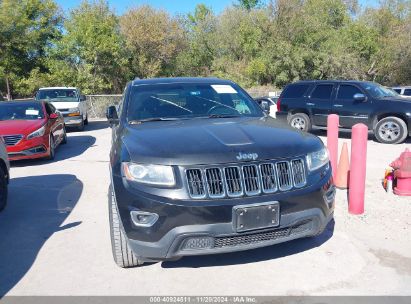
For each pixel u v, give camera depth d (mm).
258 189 3529
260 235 3566
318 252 4262
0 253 4520
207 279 3807
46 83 28578
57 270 4078
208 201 3428
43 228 5254
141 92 5348
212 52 45250
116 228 3893
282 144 3771
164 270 4000
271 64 36812
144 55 34531
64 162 9859
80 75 27641
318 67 36469
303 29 37188
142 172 3559
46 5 32281
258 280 3756
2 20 28531
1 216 5809
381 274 3795
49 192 7043
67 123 15977
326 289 3574
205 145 3668
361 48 39562
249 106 5344
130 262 3986
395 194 6234
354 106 12039
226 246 3514
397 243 4453
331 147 6703
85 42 27859
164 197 3445
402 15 41812
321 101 12711
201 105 5168
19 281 3877
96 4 32156
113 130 5586
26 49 30375
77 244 4699
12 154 9297
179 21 39312
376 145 11312
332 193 4031
